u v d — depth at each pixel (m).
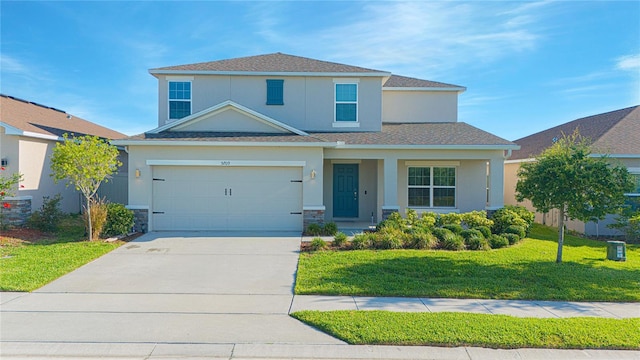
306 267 9.44
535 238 14.34
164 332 5.84
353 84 17.41
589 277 8.81
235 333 5.82
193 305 7.02
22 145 14.62
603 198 9.59
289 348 5.38
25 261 9.71
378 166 16.70
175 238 13.13
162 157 14.18
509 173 21.69
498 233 14.27
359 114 17.41
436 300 7.38
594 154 15.59
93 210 12.66
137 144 13.84
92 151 12.27
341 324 5.99
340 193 17.73
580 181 9.47
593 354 5.30
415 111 19.56
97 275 8.87
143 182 14.10
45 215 14.08
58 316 6.43
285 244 12.30
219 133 15.27
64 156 11.93
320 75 17.17
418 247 11.64
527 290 7.88
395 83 19.67
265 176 14.55
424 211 16.92
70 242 12.16
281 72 17.12
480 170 17.22
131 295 7.55
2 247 11.25
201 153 14.28
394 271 9.12
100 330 5.89
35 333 5.76
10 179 13.77
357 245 11.55
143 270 9.32
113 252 11.13
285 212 14.59
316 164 14.44
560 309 6.98
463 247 11.60
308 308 6.86
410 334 5.64
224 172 14.48
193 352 5.25
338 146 14.75
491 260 10.20
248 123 15.59
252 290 7.91
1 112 15.26
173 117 17.02
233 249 11.59
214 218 14.50
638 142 16.56
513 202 21.08
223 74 17.08
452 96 19.61
